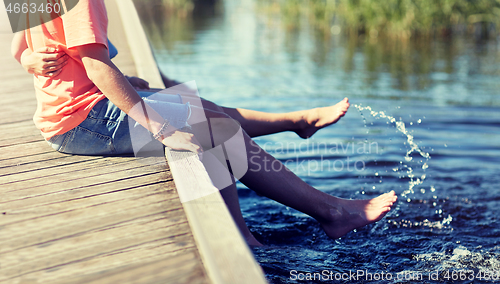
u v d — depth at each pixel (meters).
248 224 2.67
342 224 2.23
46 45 1.85
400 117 4.89
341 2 13.52
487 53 10.01
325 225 2.26
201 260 1.43
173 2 20.42
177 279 1.35
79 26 1.71
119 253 1.47
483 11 12.64
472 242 2.43
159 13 19.52
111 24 4.68
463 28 13.32
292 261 2.16
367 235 2.53
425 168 3.49
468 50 10.42
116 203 1.76
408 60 9.18
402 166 3.56
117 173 1.99
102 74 1.75
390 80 7.20
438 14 12.41
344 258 2.25
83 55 1.74
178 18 17.53
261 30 13.91
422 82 7.09
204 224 1.46
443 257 2.26
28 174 2.01
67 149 2.14
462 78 7.44
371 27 12.83
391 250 2.34
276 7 20.84
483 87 6.74
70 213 1.70
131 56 4.10
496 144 4.11
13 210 1.73
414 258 2.26
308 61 8.92
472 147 4.02
